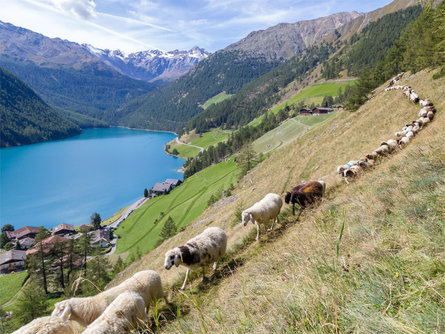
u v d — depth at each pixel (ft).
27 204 342.64
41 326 14.58
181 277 25.75
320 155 88.28
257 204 28.40
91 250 192.03
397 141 41.29
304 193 29.53
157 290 19.51
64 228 261.03
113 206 342.23
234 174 296.71
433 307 5.33
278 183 93.81
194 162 448.65
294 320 7.09
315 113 380.37
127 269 116.78
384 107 86.89
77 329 19.90
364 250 10.02
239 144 469.16
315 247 13.01
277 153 162.30
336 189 33.06
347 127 104.12
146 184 437.99
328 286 7.68
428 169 17.90
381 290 6.72
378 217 13.82
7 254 233.35
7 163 570.87
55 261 176.35
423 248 8.04
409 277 7.00
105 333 13.08
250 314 9.22
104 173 501.15
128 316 14.33
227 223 81.10
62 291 169.99
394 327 5.06
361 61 618.85
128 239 245.45
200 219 125.39
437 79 78.48
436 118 48.62
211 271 24.44
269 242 25.12
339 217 17.69
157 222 257.34
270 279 11.34
